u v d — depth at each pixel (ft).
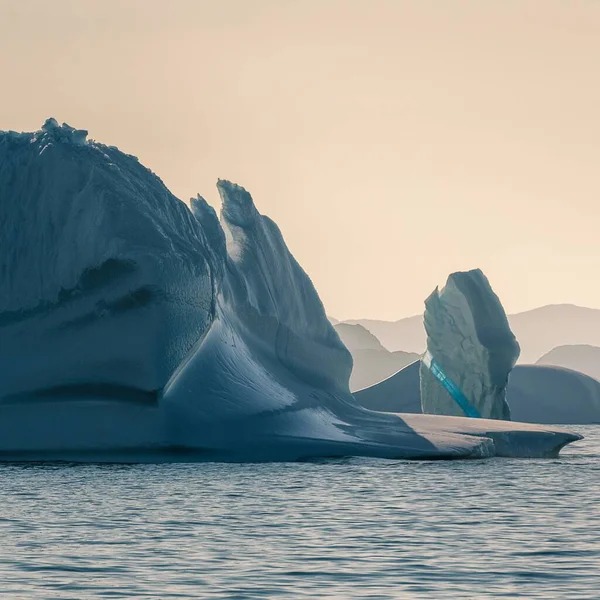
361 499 436.76
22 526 350.02
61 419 590.96
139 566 279.49
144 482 488.85
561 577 266.77
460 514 392.68
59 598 240.53
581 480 533.96
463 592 249.55
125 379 591.37
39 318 602.85
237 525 358.43
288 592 248.93
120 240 595.47
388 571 274.77
